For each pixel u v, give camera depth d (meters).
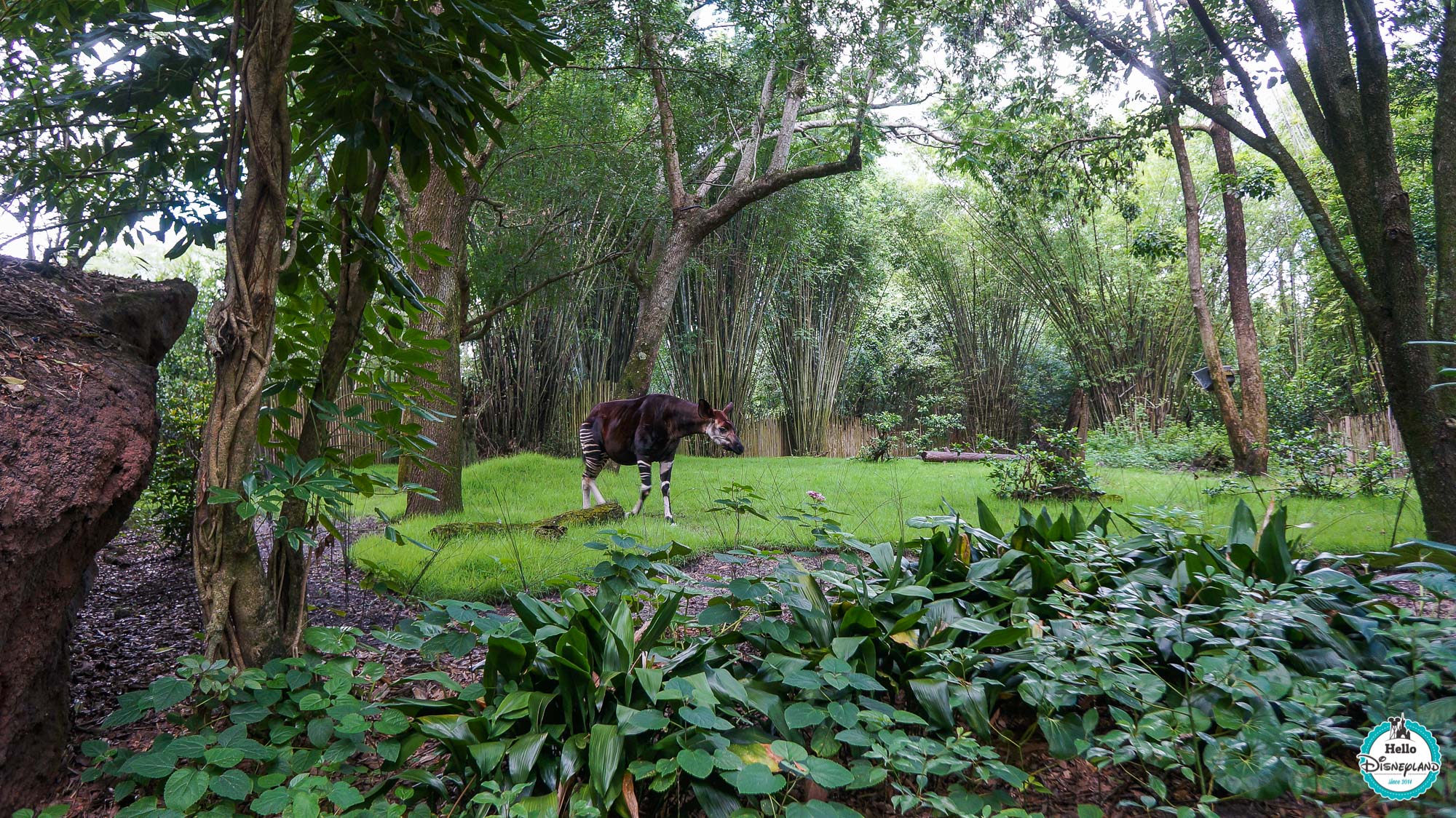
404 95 2.38
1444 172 4.45
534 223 10.45
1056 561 2.84
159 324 2.66
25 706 1.97
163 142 2.87
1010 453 13.38
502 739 1.97
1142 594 2.53
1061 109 9.06
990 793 1.88
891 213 18.39
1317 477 7.99
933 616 2.44
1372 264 4.63
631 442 7.64
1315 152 13.62
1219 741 1.88
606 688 1.93
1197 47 6.54
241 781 1.73
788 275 16.36
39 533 1.87
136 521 6.21
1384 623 2.29
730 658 2.30
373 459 2.79
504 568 4.50
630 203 11.87
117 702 2.69
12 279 2.38
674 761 1.72
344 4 2.26
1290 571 2.59
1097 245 15.60
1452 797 1.74
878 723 1.82
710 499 7.96
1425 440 4.34
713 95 10.42
